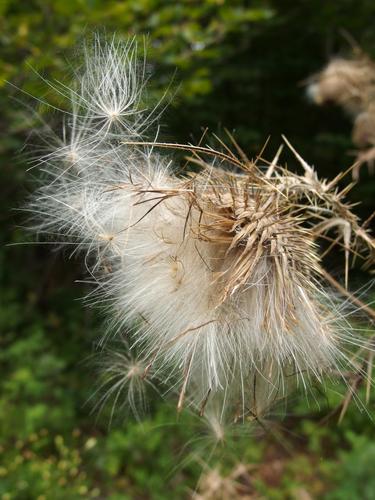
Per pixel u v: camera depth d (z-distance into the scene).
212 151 0.13
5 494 0.39
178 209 0.14
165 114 0.16
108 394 0.16
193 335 0.13
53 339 0.60
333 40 0.63
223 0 0.41
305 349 0.13
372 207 0.57
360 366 0.14
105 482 0.45
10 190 0.47
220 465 0.32
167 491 0.43
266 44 0.63
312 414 0.26
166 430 0.45
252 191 0.14
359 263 0.19
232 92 0.59
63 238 0.15
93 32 0.16
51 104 0.15
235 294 0.13
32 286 0.66
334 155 0.58
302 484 0.42
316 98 0.34
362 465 0.40
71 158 0.14
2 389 0.53
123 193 0.14
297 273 0.13
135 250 0.14
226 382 0.13
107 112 0.14
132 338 0.14
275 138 0.60
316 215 0.16
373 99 0.32
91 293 0.14
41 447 0.47
